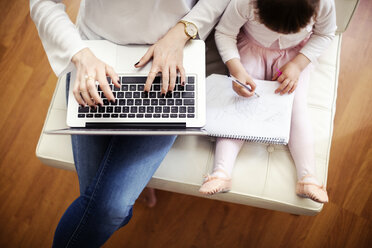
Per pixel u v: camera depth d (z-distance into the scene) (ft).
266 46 3.33
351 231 4.19
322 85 3.43
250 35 3.33
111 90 2.73
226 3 3.06
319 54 3.28
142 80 2.81
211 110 3.21
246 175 3.20
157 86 2.78
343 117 4.52
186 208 4.46
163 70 2.71
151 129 2.61
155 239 4.40
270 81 3.26
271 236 4.28
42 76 4.96
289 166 3.23
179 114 2.73
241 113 3.17
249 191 3.18
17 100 4.91
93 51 2.96
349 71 4.62
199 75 2.82
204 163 3.27
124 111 2.74
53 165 3.53
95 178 2.95
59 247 2.83
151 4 2.58
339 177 4.35
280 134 3.07
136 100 2.76
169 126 2.70
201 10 2.94
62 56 2.75
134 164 2.97
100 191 2.88
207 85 3.30
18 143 4.79
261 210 4.36
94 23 2.93
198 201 4.47
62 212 4.55
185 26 2.87
